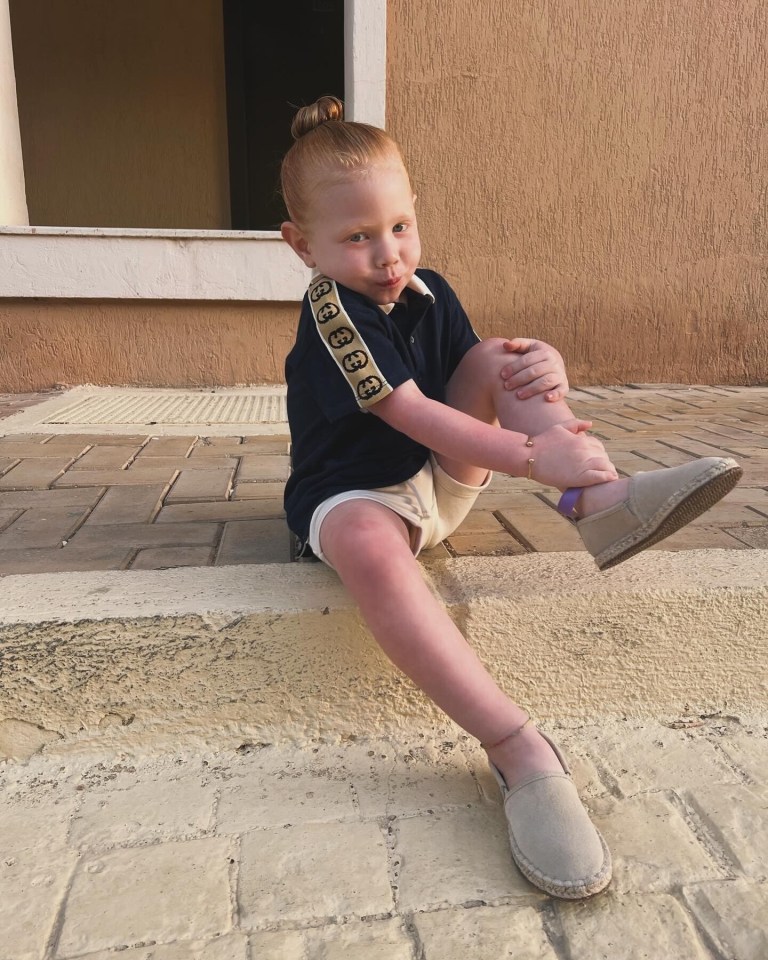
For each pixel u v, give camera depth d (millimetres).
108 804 1178
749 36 3736
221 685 1299
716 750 1324
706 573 1437
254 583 1372
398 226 1192
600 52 3656
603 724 1404
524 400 1249
